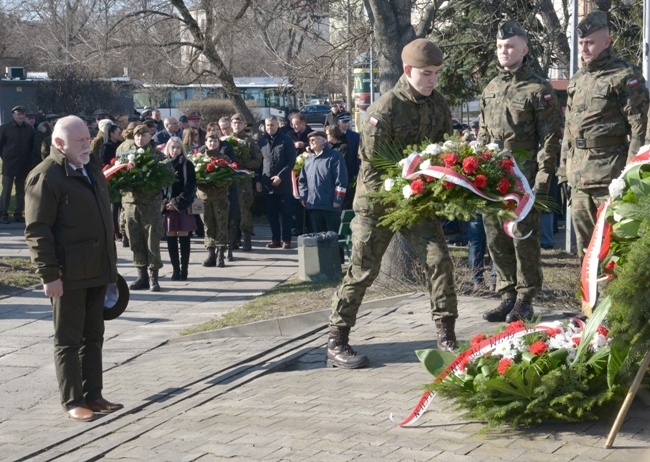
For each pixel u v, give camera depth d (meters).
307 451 5.30
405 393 6.27
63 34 29.61
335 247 12.45
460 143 6.40
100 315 6.90
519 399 5.37
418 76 6.62
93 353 6.90
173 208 12.65
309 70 17.20
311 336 8.40
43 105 32.44
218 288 12.34
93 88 32.16
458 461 4.95
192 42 20.81
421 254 7.00
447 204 6.25
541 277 7.83
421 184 6.28
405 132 6.75
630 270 4.72
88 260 6.62
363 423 5.70
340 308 7.11
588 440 5.11
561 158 8.00
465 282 10.03
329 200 13.82
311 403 6.26
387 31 10.50
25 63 49.72
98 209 6.70
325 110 37.97
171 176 11.95
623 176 4.95
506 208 6.27
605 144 7.50
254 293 11.91
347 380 6.75
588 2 17.38
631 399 4.96
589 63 7.49
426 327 8.09
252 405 6.39
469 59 18.09
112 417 6.64
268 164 15.75
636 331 4.81
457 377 5.55
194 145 16.09
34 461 5.85
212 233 13.95
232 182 13.75
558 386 5.34
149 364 8.43
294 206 16.48
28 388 8.00
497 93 7.72
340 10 16.86
